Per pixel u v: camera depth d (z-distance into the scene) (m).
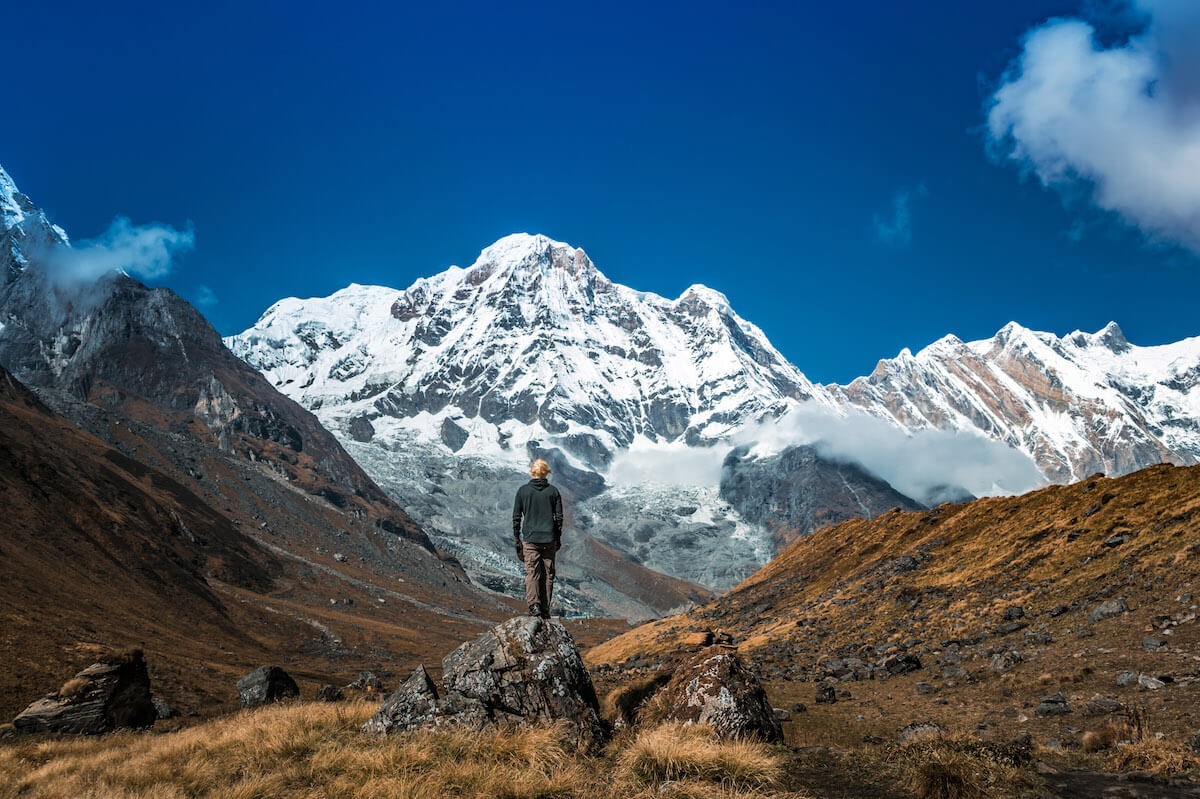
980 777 12.23
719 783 11.50
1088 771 14.08
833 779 12.70
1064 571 55.38
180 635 130.62
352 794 11.70
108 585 139.50
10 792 15.66
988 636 48.88
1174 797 11.98
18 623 86.62
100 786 13.79
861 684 46.81
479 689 14.40
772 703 42.22
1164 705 25.95
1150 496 60.53
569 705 14.23
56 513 155.88
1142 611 40.47
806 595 101.31
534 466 16.70
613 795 11.31
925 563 79.81
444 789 11.51
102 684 34.28
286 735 14.92
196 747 16.41
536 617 15.55
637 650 101.69
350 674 136.88
